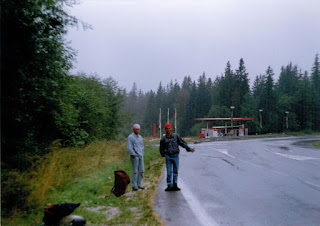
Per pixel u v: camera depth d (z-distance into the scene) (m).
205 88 118.56
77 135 12.21
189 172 9.91
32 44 6.43
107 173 8.91
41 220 4.30
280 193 6.46
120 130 27.17
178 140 7.03
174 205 5.44
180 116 120.00
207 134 53.03
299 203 5.57
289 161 13.19
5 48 6.03
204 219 4.59
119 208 5.24
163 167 11.62
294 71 125.75
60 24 7.34
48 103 8.66
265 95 80.25
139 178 7.09
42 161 6.80
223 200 5.84
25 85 7.12
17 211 4.42
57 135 10.30
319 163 12.33
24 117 7.70
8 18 5.86
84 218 4.30
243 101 85.94
